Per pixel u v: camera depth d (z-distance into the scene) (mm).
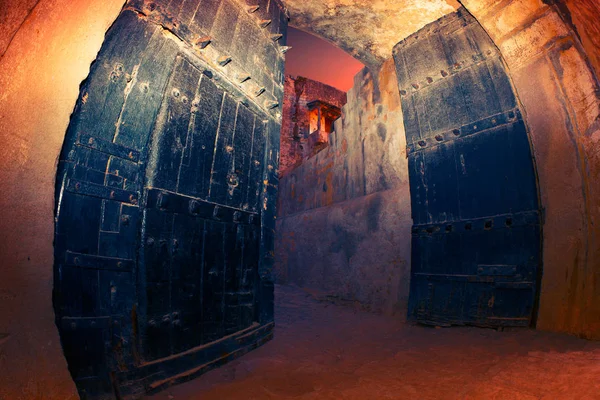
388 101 5613
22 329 1398
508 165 3639
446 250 4078
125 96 2092
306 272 7074
